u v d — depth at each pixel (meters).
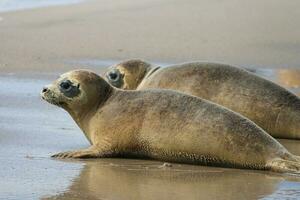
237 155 24.52
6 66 42.28
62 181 22.11
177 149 25.55
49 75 40.41
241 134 24.70
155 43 50.06
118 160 25.86
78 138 28.25
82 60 44.94
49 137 28.06
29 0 68.69
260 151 24.33
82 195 20.70
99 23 56.88
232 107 31.27
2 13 61.78
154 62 44.72
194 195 20.97
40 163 24.27
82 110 27.45
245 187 21.89
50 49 47.84
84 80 27.56
